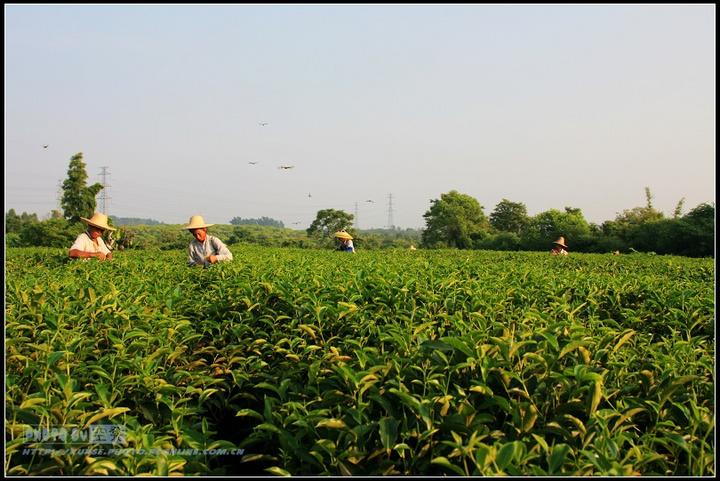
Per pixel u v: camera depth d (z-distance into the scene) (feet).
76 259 34.65
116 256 43.83
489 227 281.54
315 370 13.96
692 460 11.15
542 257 72.18
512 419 11.63
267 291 22.17
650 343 17.93
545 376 12.30
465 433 11.14
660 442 11.66
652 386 13.12
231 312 20.61
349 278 23.17
